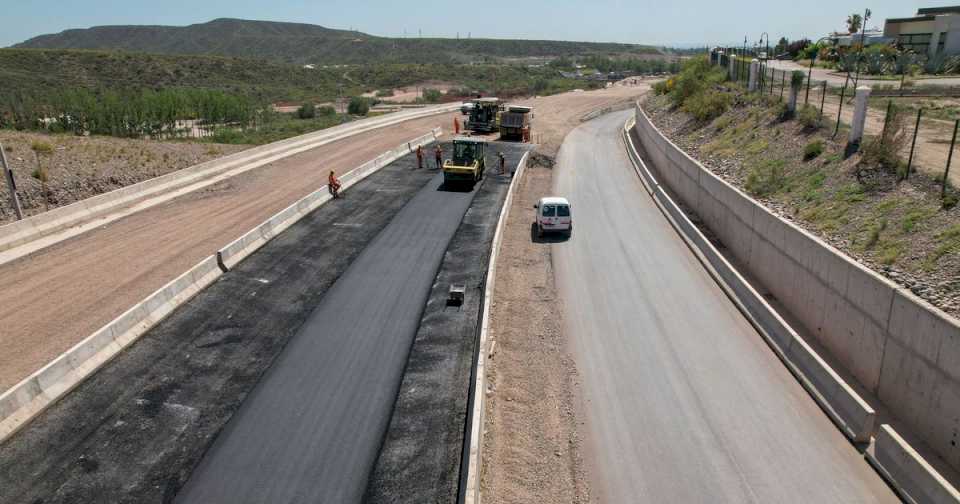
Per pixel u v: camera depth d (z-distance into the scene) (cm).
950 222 1667
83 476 1159
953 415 1199
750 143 3244
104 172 3334
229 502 1102
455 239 2536
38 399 1351
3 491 1119
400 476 1182
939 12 6153
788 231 1934
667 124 5028
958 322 1202
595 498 1196
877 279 1450
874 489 1191
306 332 1728
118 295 1920
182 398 1409
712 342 1780
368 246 2422
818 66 5716
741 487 1207
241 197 3139
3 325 1723
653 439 1362
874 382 1470
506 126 5150
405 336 1719
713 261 2328
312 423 1330
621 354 1730
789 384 1556
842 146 2464
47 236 2459
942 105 3073
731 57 5297
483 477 1247
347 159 4166
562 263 2439
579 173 4162
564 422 1435
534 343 1803
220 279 2069
